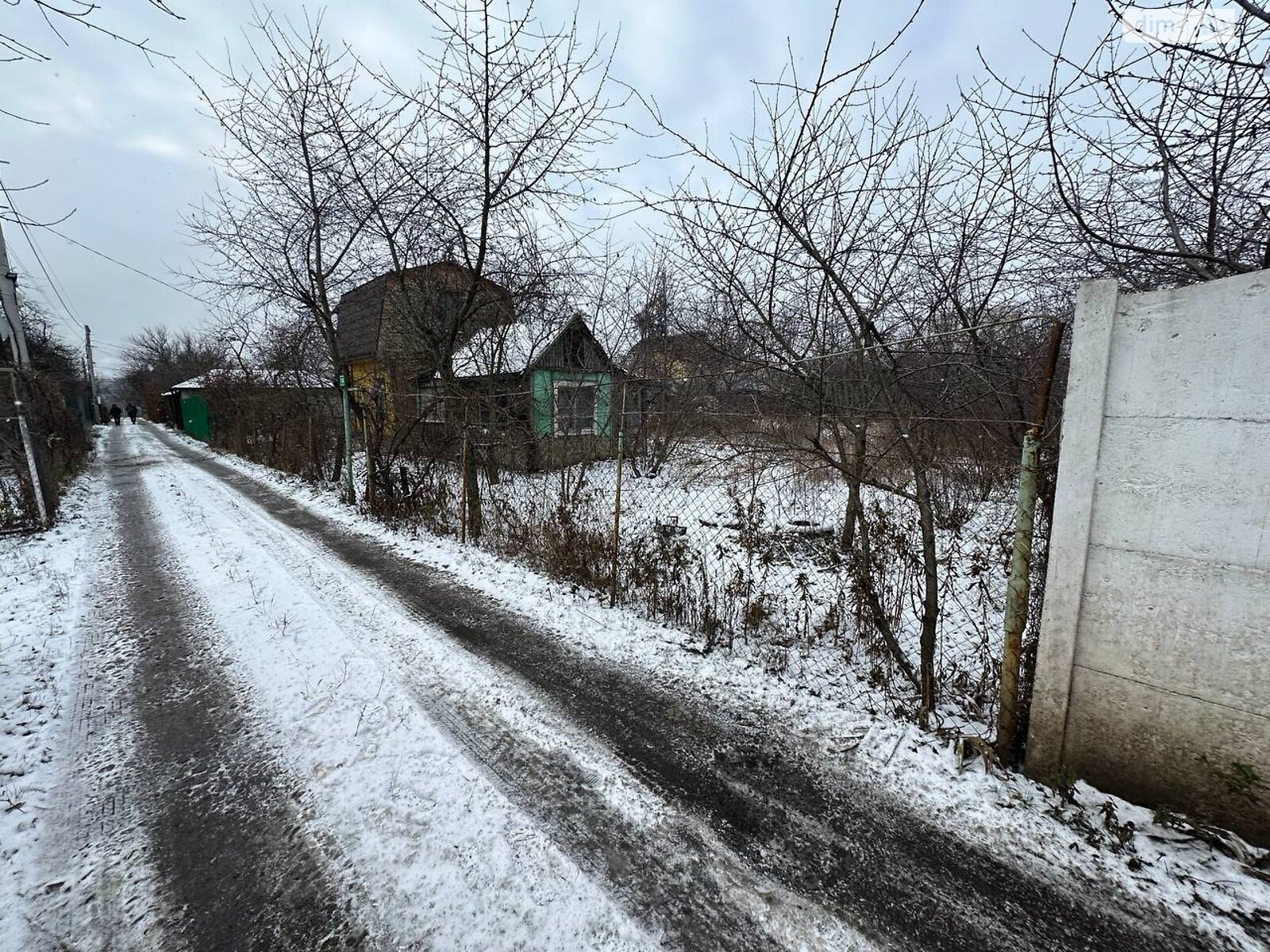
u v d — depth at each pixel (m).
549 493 6.39
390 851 2.00
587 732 2.73
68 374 22.42
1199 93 2.52
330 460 11.17
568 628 3.98
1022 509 2.30
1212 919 1.67
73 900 1.81
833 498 5.46
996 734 2.48
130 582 4.94
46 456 8.21
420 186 6.76
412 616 4.18
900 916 1.74
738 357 3.64
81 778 2.40
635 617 4.20
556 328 8.05
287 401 12.30
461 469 6.58
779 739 2.67
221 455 16.47
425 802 2.25
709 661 3.47
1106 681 2.07
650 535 5.22
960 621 4.01
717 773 2.43
